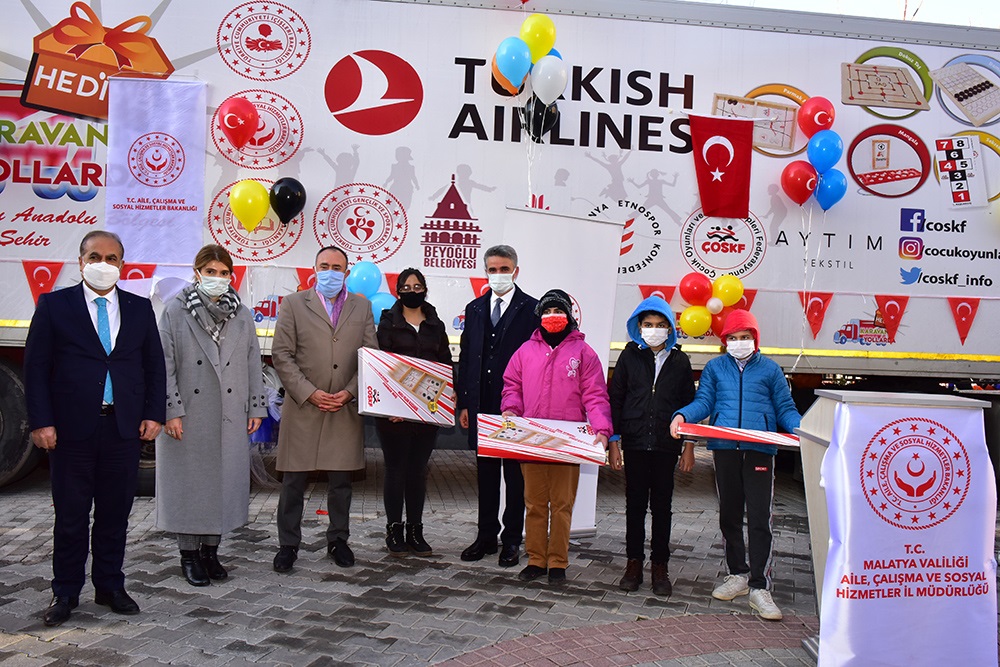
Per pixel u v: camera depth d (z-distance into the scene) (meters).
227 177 6.47
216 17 6.47
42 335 3.91
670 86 6.79
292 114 6.50
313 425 5.01
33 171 6.42
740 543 4.68
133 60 6.43
